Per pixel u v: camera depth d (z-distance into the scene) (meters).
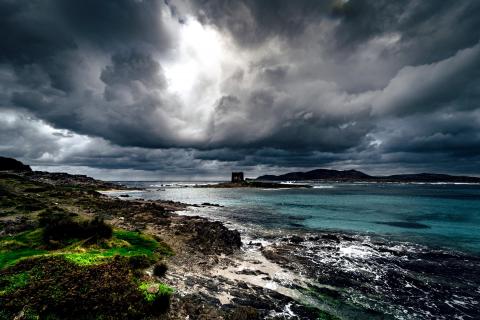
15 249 13.44
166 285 11.88
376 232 30.52
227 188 167.50
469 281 15.51
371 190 135.38
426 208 54.84
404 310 11.93
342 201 71.88
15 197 33.62
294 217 41.84
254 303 11.52
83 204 39.38
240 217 41.38
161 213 35.28
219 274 14.75
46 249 13.68
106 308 8.90
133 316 8.98
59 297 8.78
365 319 11.02
